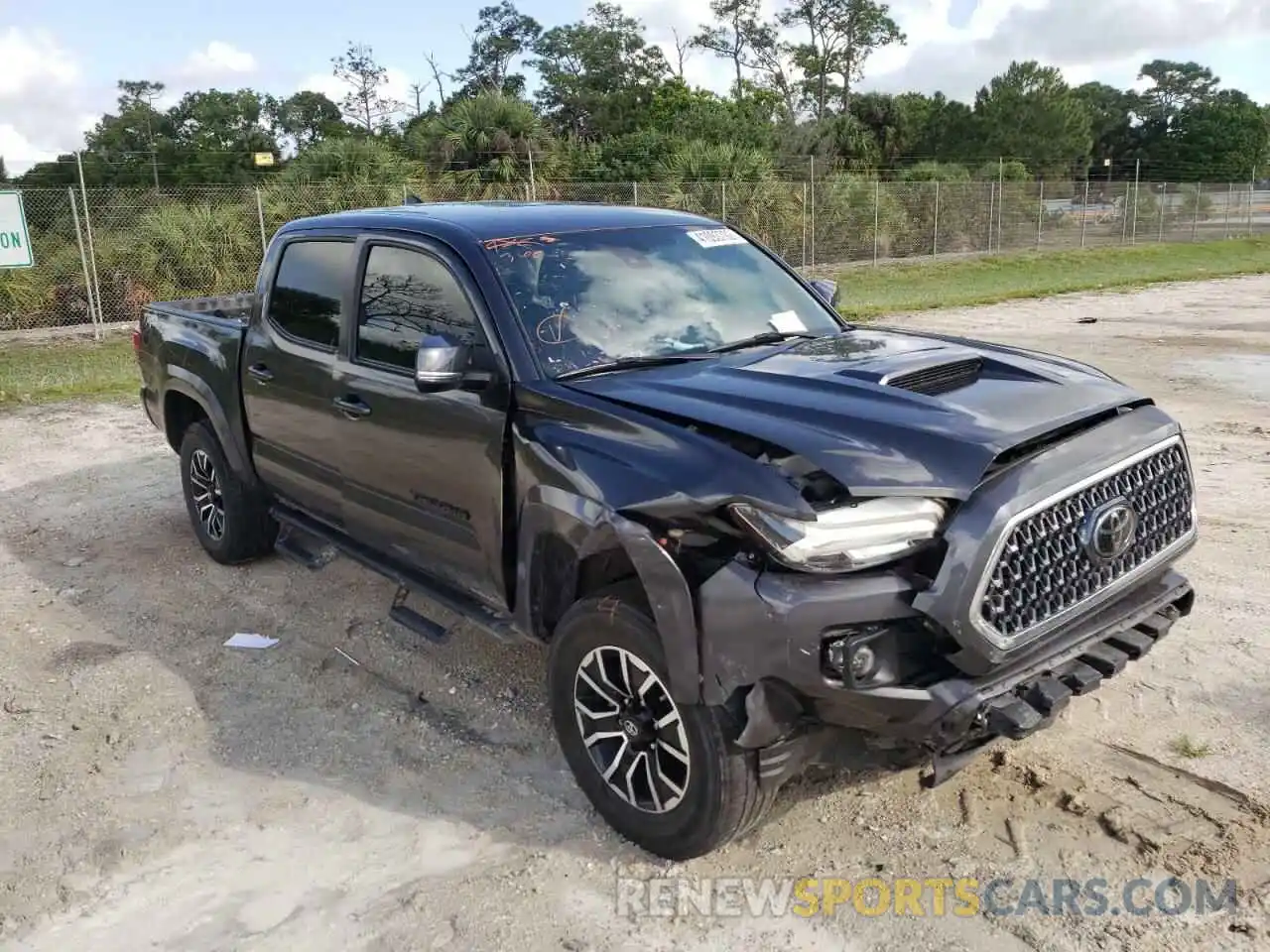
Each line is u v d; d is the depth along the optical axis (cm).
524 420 354
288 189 2186
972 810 345
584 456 325
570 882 321
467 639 496
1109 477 310
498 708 430
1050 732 387
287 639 505
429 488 401
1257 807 338
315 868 333
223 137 5231
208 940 301
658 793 322
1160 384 1074
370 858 337
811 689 277
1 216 1594
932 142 7806
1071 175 7531
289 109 5684
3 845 349
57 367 1434
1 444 938
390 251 430
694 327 403
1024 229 3428
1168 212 3884
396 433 412
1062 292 2220
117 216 2028
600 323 387
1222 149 8562
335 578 579
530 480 344
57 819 362
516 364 364
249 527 579
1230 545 578
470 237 403
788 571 277
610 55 6062
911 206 3105
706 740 295
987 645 278
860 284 2498
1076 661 304
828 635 274
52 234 1975
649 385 345
